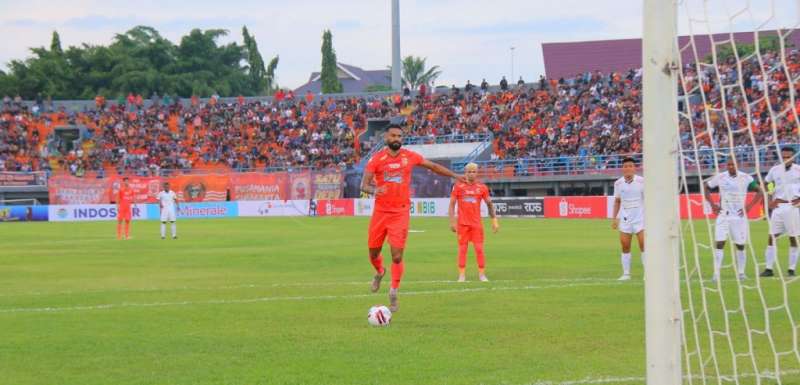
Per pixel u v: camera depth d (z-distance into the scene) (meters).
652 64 5.86
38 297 13.36
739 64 6.36
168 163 59.81
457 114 59.94
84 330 10.07
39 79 82.31
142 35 94.25
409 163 10.91
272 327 10.16
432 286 14.16
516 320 10.40
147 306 12.05
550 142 53.56
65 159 59.31
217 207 53.06
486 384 7.26
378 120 62.72
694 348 8.59
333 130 61.84
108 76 86.44
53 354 8.68
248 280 15.92
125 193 31.27
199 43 93.06
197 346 9.03
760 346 8.61
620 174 47.50
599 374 7.58
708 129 6.79
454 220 14.83
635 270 16.84
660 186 5.85
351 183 52.72
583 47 83.12
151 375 7.73
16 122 61.94
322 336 9.54
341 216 50.19
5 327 10.32
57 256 22.72
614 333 9.47
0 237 32.62
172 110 64.62
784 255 19.20
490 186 52.53
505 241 25.83
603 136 51.44
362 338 9.40
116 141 61.50
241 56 97.19
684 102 6.78
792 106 5.96
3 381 7.57
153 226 40.97
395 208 10.96
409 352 8.62
